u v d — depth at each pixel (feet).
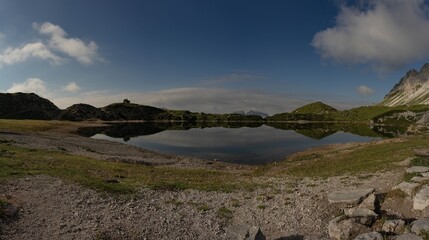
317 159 178.81
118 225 66.95
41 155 147.64
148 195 91.20
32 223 65.05
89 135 440.04
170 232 66.13
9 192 81.15
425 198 68.23
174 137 450.71
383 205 75.15
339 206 77.87
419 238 50.42
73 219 68.64
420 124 504.43
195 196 93.81
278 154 269.85
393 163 120.26
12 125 385.91
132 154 234.38
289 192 97.55
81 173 110.83
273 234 68.23
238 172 171.12
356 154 167.53
